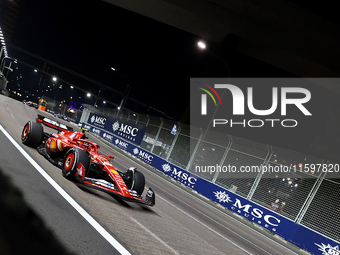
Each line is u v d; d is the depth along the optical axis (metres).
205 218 9.70
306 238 10.88
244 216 13.23
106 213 4.86
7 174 4.88
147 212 6.43
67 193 5.08
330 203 11.30
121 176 6.79
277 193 12.98
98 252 3.28
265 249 8.45
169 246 4.49
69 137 7.38
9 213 3.44
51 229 3.44
